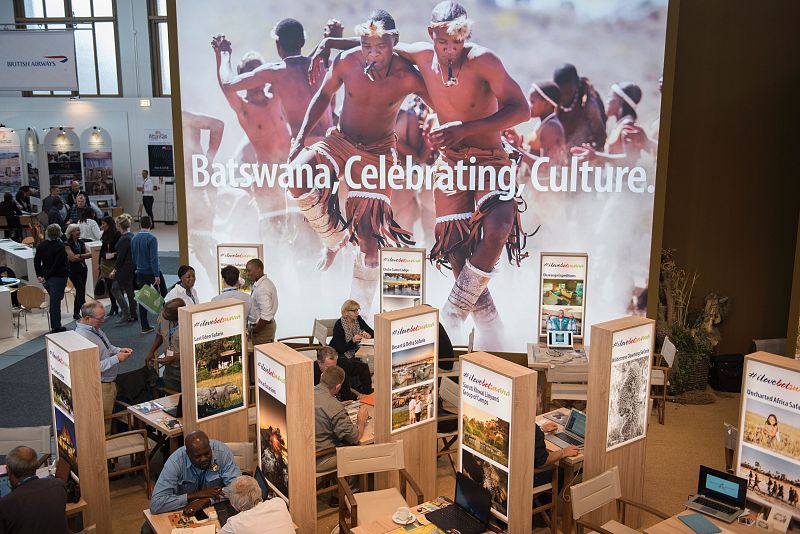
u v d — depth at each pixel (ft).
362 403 19.60
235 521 12.94
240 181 27.96
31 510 12.91
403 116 26.78
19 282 34.76
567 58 25.72
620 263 26.71
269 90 27.22
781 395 13.85
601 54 25.54
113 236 34.81
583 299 23.93
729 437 17.61
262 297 23.79
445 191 27.09
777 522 13.60
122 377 20.61
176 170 28.14
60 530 13.29
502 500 14.15
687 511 14.23
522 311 27.48
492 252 27.22
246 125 27.55
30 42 38.88
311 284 28.32
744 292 28.30
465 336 27.89
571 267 23.84
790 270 27.91
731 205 27.84
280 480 15.28
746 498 14.56
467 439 14.92
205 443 14.55
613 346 15.02
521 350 27.71
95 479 15.29
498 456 14.07
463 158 26.78
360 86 26.73
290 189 27.76
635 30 25.26
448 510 14.16
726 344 28.71
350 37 26.48
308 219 27.89
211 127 27.73
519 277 27.27
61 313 36.40
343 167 27.37
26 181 59.82
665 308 27.61
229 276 23.52
